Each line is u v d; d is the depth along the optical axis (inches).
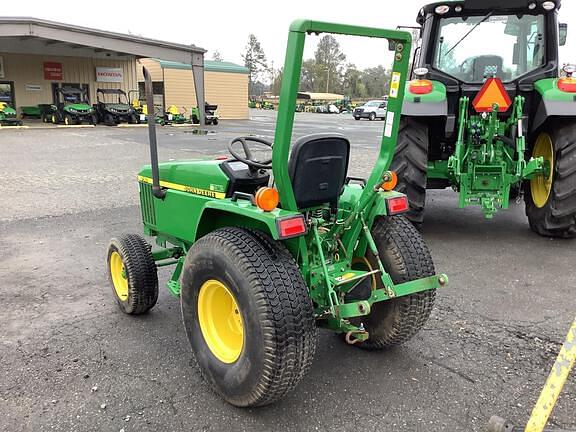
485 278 180.4
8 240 229.0
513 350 132.1
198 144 613.3
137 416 107.0
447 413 107.3
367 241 121.6
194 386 117.9
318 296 113.4
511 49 229.5
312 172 108.7
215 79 1261.1
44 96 1073.5
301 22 91.4
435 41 232.1
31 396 113.7
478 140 211.5
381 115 1373.0
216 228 126.3
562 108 203.2
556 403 109.3
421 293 121.4
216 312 115.6
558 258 200.2
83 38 847.1
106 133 778.8
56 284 179.6
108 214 273.9
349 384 117.6
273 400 103.8
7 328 146.4
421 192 223.0
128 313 154.3
